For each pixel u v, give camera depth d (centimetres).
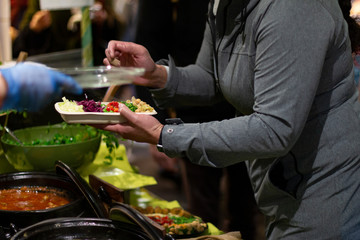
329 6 128
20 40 375
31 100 98
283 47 123
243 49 141
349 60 138
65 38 389
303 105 124
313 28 123
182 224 154
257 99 129
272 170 142
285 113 123
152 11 228
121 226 117
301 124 125
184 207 324
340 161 137
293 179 142
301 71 122
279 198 146
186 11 226
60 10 379
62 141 180
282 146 126
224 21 149
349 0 148
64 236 115
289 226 146
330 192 139
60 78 101
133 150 430
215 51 158
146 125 131
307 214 141
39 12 377
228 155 130
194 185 262
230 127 128
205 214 263
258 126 125
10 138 182
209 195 261
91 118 132
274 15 124
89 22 228
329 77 134
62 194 147
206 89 177
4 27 251
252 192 251
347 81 139
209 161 132
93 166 191
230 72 147
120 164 201
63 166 146
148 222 110
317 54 123
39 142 179
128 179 179
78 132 194
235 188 252
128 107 141
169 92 171
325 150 138
